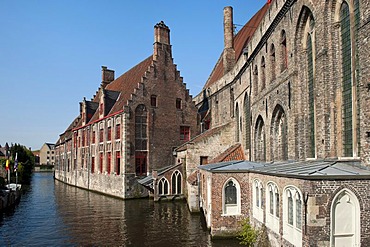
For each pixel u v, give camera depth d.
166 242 17.28
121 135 35.56
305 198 9.75
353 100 11.66
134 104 35.81
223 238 16.77
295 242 10.78
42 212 27.83
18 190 35.75
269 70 20.05
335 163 11.38
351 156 11.87
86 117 48.06
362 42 10.68
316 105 13.64
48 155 161.38
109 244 17.53
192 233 18.88
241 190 17.05
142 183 32.91
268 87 20.14
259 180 15.17
